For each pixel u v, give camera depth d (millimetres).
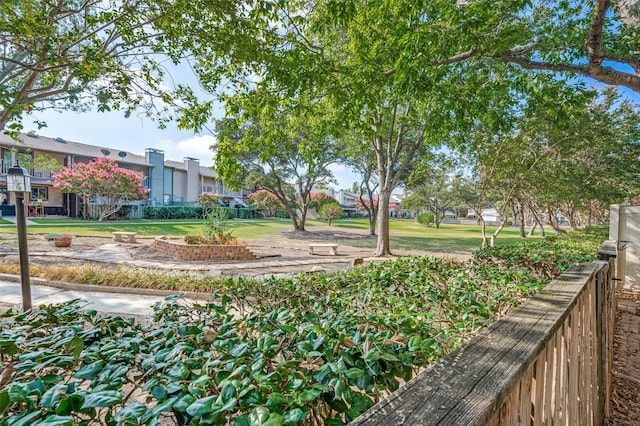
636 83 3154
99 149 26688
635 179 9367
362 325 1651
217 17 3539
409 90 3666
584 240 7328
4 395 900
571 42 3777
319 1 3908
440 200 27516
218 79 4449
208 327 1813
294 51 3793
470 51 3705
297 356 1333
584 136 7176
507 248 5520
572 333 1488
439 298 2521
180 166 32031
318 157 5207
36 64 3596
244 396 928
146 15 3648
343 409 1025
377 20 3834
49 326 1766
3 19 3674
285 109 4504
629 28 3625
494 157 7352
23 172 4121
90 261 8609
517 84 4488
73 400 923
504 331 1081
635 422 2398
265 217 32688
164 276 6043
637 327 4152
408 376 1290
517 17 3990
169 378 1082
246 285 2631
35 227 15977
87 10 4145
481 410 645
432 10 3889
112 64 3900
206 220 13070
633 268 5742
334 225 27922
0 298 5109
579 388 1664
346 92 3982
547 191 8055
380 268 3627
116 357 1281
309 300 2375
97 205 22312
